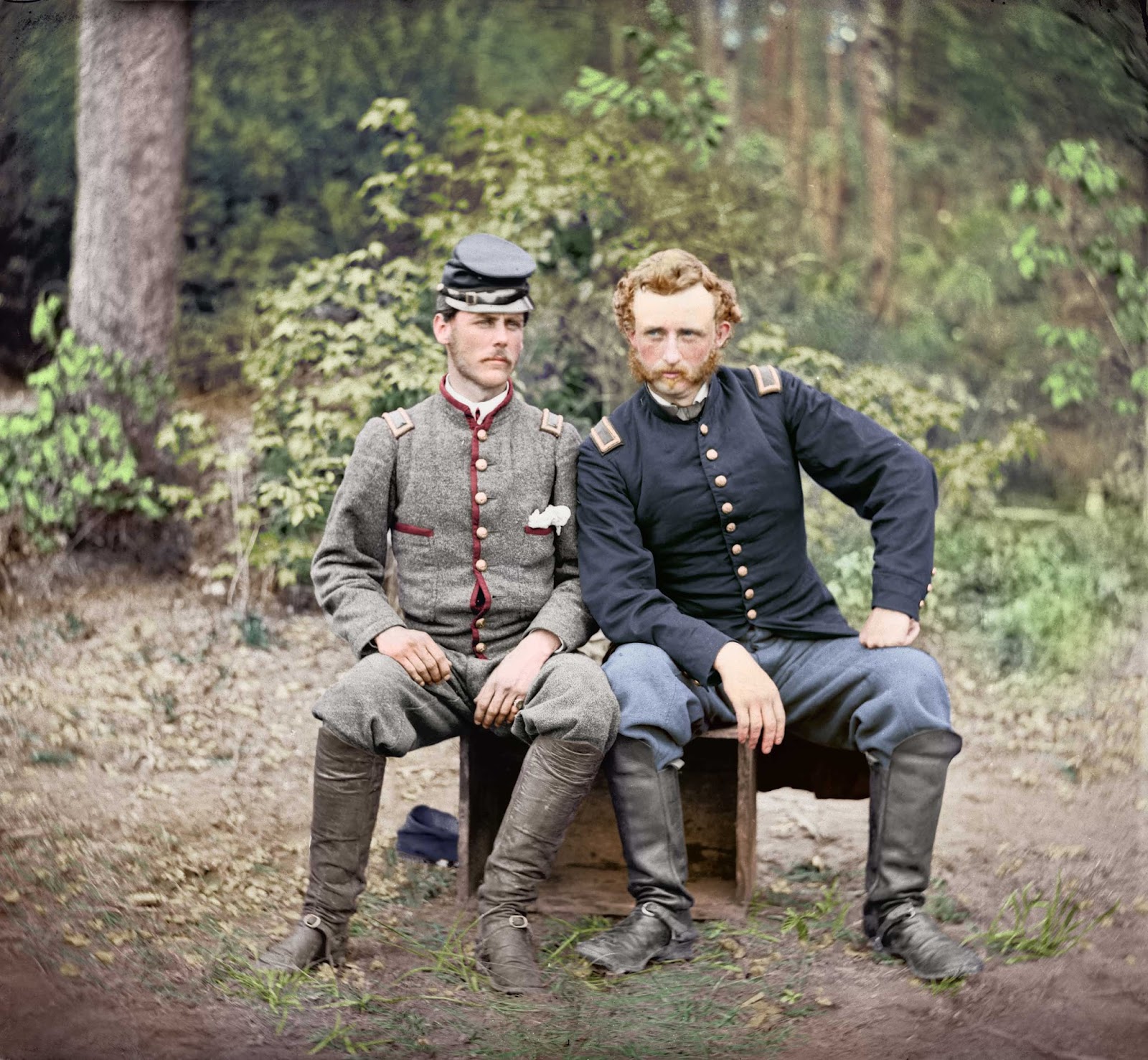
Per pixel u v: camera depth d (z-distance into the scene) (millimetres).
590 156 6168
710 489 2967
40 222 7871
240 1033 2484
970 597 5789
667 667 2809
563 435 3039
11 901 3080
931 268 9273
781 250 8305
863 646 2889
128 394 6434
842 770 3170
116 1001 2609
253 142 9547
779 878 3318
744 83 10711
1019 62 5824
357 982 2717
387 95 9664
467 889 3047
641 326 2941
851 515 6172
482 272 2891
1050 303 8008
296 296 5613
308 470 5461
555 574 3033
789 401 3051
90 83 6848
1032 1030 2473
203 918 3049
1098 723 4691
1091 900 3172
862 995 2641
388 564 5422
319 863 2758
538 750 2725
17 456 6086
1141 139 5199
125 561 6316
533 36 9562
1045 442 6449
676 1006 2592
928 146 9438
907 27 8648
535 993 2654
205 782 4070
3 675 4859
